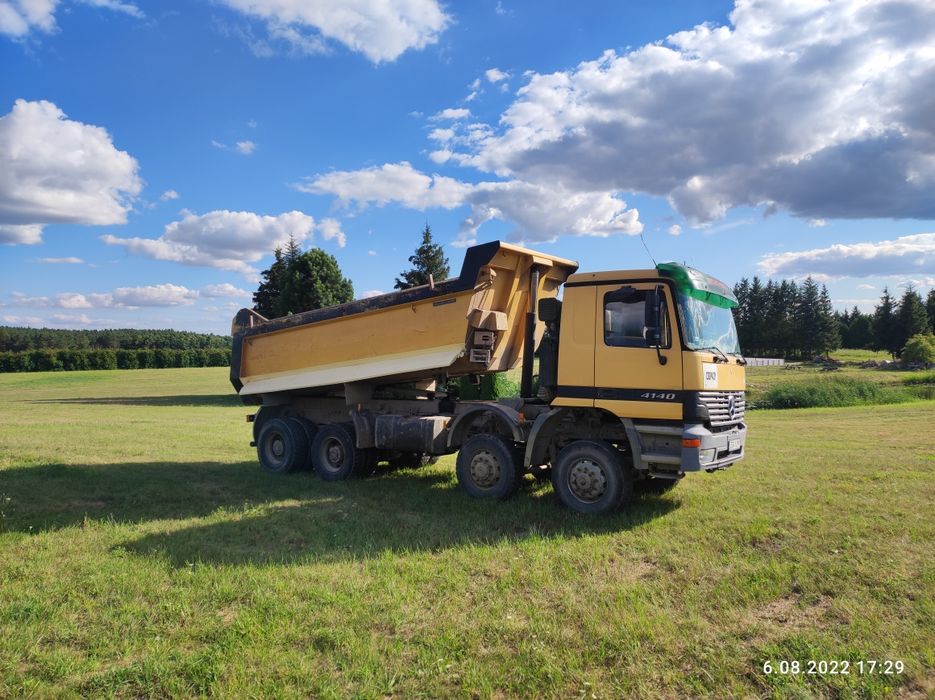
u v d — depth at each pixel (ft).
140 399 131.03
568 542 20.65
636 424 24.09
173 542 20.92
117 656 13.28
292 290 132.36
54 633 14.20
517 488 27.40
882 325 306.55
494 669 12.52
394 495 28.68
